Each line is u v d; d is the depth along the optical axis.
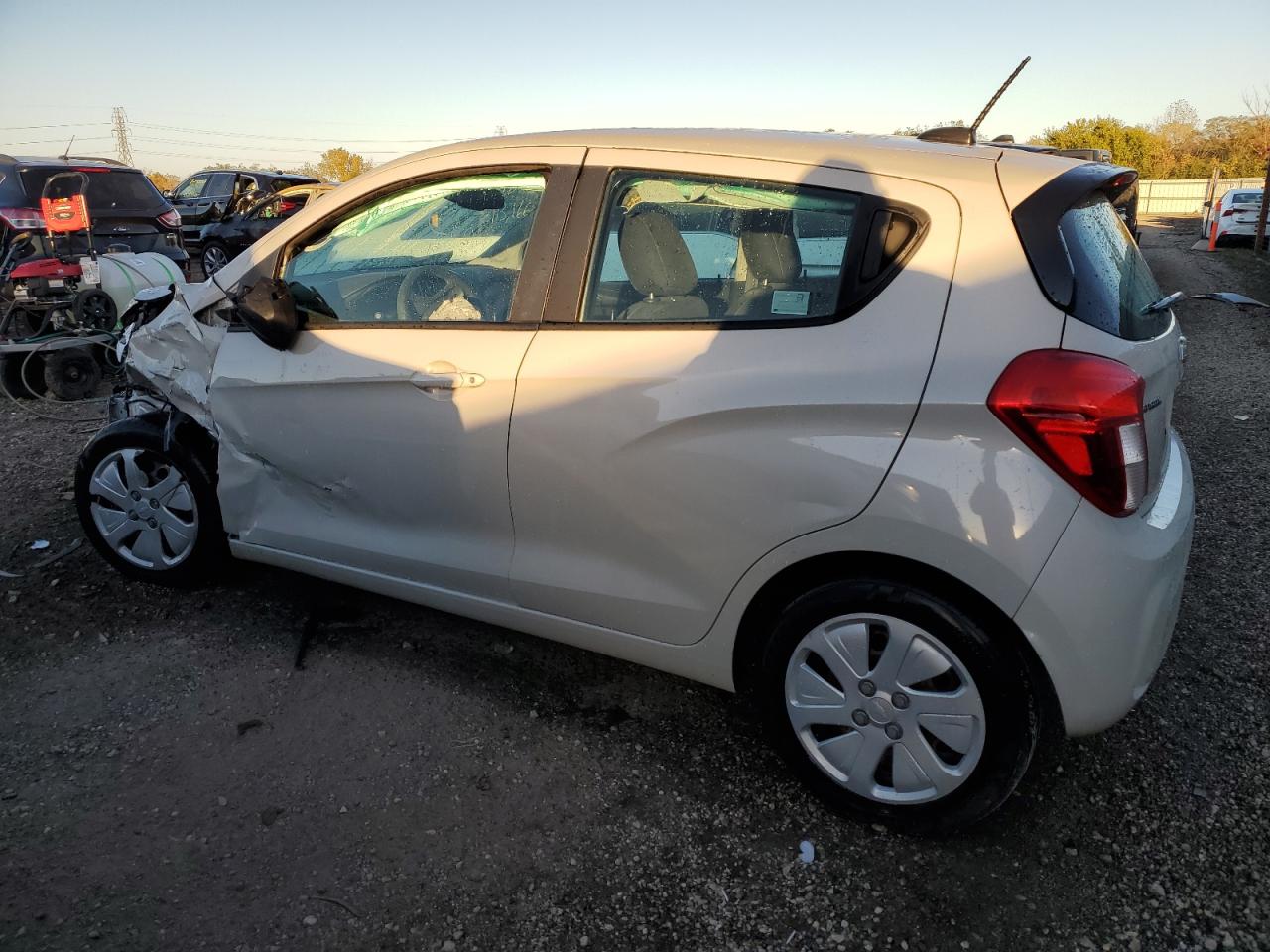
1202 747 2.75
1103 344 2.08
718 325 2.39
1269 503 4.64
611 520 2.54
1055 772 2.66
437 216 2.90
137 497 3.57
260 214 16.89
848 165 2.34
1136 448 2.07
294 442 3.07
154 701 2.96
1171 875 2.28
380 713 2.92
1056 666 2.09
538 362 2.59
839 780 2.41
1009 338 2.08
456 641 3.35
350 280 3.03
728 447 2.32
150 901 2.16
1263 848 2.35
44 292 6.95
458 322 2.78
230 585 3.73
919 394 2.11
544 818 2.47
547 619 2.77
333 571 3.18
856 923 2.15
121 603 3.57
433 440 2.78
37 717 2.86
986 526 2.06
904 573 2.23
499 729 2.85
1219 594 3.66
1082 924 2.14
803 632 2.37
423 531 2.95
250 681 3.08
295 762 2.68
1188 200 43.88
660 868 2.31
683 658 2.58
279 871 2.27
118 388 3.81
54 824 2.40
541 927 2.13
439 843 2.38
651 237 2.53
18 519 4.37
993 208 2.17
